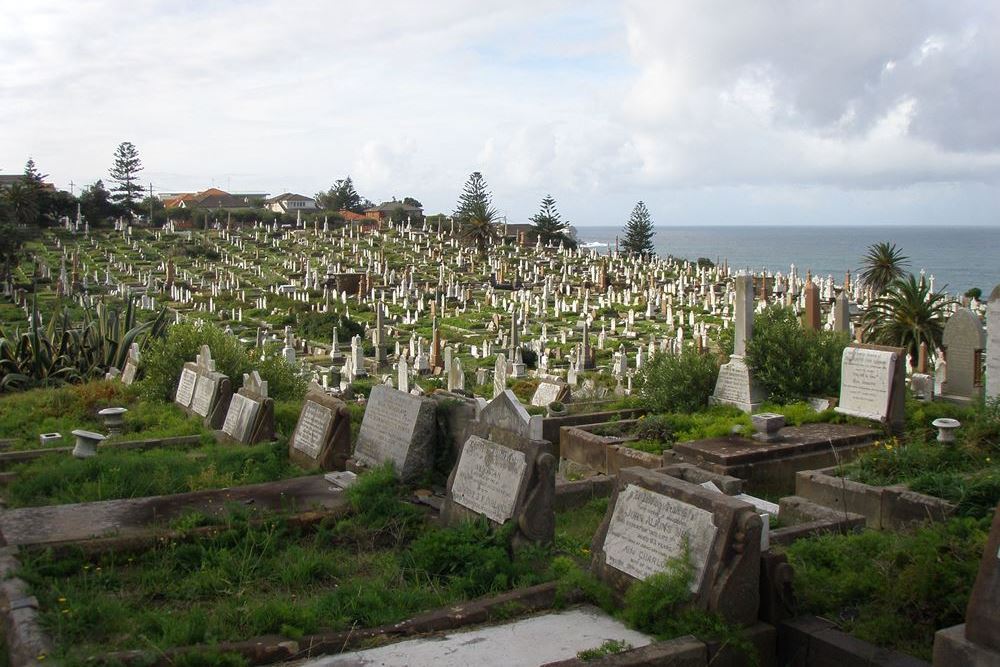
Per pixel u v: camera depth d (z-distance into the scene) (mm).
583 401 18406
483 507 7918
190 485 10094
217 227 112500
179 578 7180
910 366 23609
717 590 5723
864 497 9055
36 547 7367
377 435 10672
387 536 8422
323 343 44562
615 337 45562
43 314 48062
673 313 55000
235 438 12961
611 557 6629
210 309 56969
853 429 12609
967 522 7219
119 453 11969
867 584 6328
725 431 12523
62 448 12570
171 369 17750
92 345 22969
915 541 6758
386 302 60969
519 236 105625
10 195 90500
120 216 113438
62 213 103812
